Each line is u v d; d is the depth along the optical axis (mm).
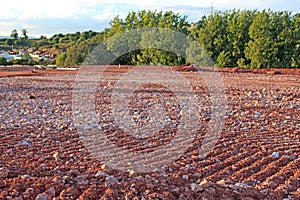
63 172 5031
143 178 4633
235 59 34906
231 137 7262
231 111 10500
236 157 5902
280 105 11688
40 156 5938
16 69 34438
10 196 4117
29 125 8469
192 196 4125
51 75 26094
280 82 20312
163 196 3982
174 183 4629
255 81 20828
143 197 3953
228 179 4918
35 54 73750
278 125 8617
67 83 19609
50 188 4164
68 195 4070
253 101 12570
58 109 10953
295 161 5566
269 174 5152
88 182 4492
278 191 4480
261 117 9617
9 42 100625
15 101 12883
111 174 4930
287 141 7023
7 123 8695
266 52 32688
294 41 32844
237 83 19438
